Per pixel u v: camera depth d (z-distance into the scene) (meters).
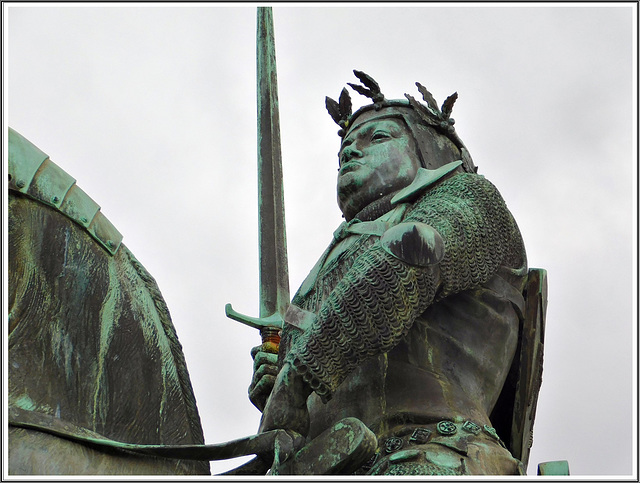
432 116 14.74
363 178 14.21
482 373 13.18
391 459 11.92
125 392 12.16
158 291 12.98
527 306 13.86
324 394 12.14
